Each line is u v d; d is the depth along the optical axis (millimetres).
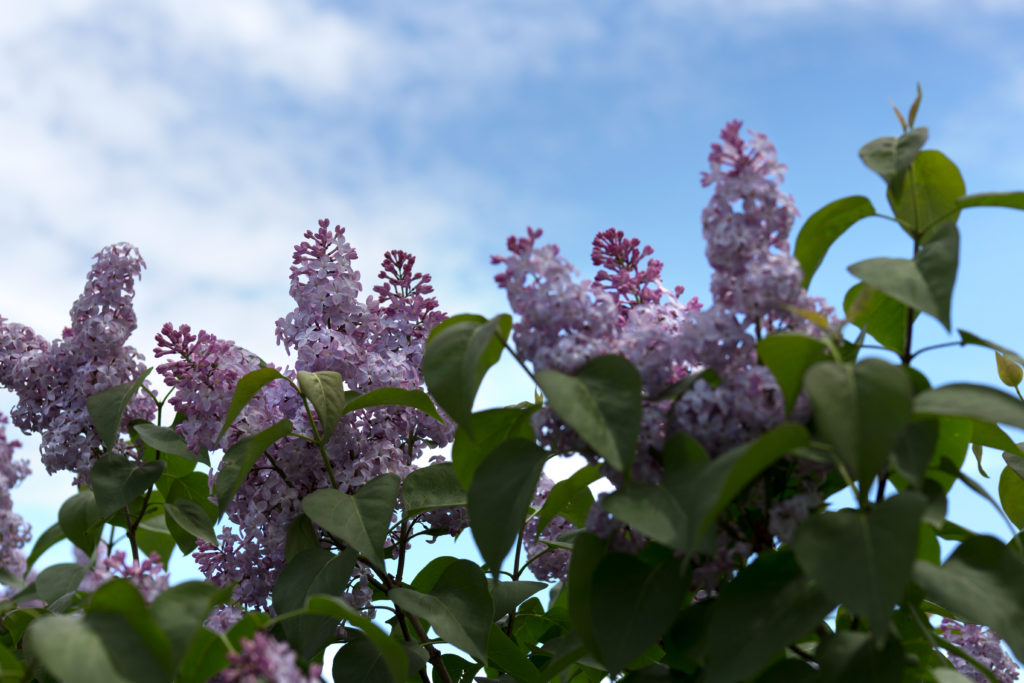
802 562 911
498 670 1292
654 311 1064
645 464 993
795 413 966
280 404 1211
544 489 1295
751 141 1001
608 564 997
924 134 1044
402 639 1199
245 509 1207
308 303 1241
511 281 1022
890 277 987
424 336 1275
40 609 1229
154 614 942
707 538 944
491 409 1109
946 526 1086
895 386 919
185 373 1209
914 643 995
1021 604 943
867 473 905
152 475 1297
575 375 992
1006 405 935
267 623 985
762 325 1013
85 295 1355
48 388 1377
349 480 1188
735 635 937
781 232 1005
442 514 1265
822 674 952
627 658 958
